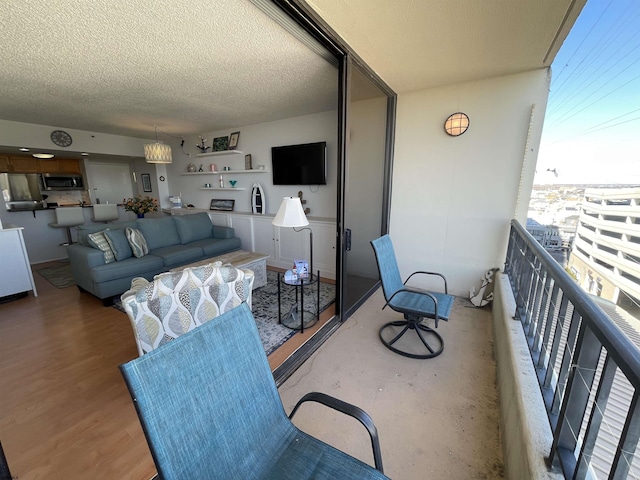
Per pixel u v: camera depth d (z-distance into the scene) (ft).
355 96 10.08
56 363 6.77
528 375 4.37
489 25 5.73
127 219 22.20
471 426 5.03
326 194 13.28
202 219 15.24
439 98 9.76
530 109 8.59
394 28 5.84
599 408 2.41
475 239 10.10
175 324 5.03
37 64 7.21
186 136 18.39
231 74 8.13
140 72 7.91
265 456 3.22
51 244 16.89
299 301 10.29
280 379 6.11
